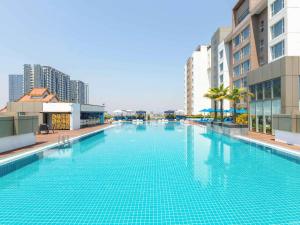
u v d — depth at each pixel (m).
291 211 7.17
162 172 11.82
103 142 23.11
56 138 23.34
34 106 33.16
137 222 6.54
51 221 6.64
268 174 11.31
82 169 12.48
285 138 19.20
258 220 6.59
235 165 13.19
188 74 94.44
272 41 29.95
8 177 10.98
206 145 20.75
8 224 6.49
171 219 6.70
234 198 8.26
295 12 26.41
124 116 71.75
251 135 25.80
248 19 41.50
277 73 23.38
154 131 35.50
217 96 33.34
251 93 28.98
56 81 133.50
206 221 6.56
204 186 9.60
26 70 127.56
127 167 12.91
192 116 73.06
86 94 162.62
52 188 9.45
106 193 8.86
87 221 6.62
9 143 16.14
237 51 48.72
